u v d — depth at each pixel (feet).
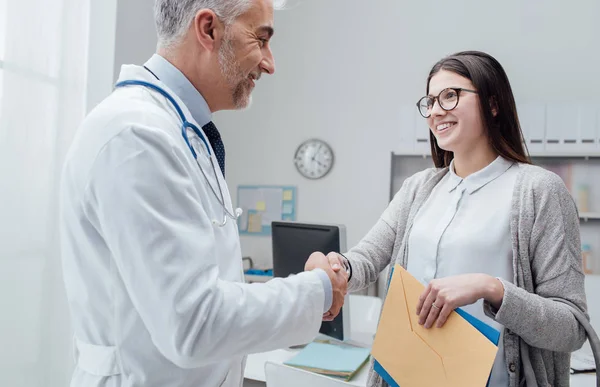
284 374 3.95
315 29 12.42
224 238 2.68
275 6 3.09
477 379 2.56
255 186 12.76
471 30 11.42
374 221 11.94
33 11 6.06
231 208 2.91
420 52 11.73
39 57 6.15
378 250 4.14
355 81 12.14
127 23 8.32
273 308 2.31
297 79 12.53
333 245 4.90
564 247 3.15
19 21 5.88
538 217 3.22
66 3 6.56
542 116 10.13
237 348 2.21
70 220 2.39
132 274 2.10
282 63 12.62
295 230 5.31
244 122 12.88
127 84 2.72
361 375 4.25
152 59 2.89
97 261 2.37
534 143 10.18
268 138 12.71
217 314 2.12
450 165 3.93
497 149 3.56
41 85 6.19
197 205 2.29
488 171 3.58
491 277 3.00
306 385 3.87
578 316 3.01
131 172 2.11
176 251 2.10
